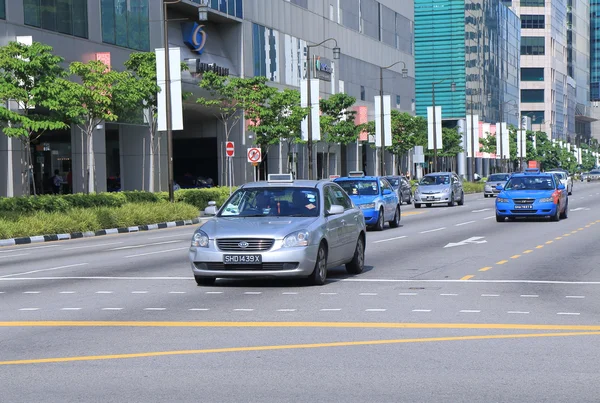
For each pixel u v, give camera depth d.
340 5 82.38
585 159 193.62
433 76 122.44
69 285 16.30
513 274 17.55
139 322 11.84
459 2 121.12
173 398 7.56
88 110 37.69
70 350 9.85
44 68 33.53
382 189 32.38
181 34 57.00
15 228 29.98
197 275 15.51
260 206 16.39
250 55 64.56
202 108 59.94
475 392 7.71
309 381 8.16
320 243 15.68
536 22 189.62
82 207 35.47
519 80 178.75
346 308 13.02
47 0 42.28
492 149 115.62
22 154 36.59
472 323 11.59
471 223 34.59
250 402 7.40
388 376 8.36
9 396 7.68
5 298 14.60
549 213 34.44
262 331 11.01
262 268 15.13
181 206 40.84
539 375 8.39
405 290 15.13
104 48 47.00
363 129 76.44
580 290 15.06
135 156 50.84
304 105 58.34
